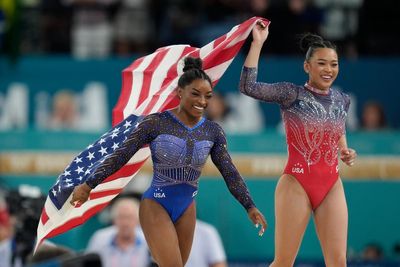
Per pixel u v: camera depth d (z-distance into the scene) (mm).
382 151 47562
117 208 40344
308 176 28344
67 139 48094
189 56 28172
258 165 47125
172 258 26938
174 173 27031
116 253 40406
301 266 46562
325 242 28375
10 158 48000
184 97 26719
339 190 28672
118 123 29547
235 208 46625
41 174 47938
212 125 27344
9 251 37938
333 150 28609
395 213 47469
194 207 27672
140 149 28859
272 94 28250
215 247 39469
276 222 28609
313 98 28422
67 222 29406
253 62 28250
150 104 29312
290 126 28500
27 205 38375
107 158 26641
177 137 26797
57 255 35438
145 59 30844
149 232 27156
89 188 26500
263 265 46531
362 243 47469
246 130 48469
